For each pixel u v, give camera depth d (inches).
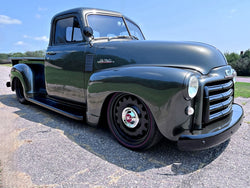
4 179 64.9
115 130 94.0
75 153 83.4
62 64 123.4
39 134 102.9
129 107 86.4
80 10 114.3
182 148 70.8
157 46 92.7
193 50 87.6
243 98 215.3
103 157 80.8
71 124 119.3
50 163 75.1
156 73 74.5
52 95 139.7
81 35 113.4
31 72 154.0
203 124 76.1
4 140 94.9
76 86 116.0
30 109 154.1
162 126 73.9
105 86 88.1
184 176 69.0
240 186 63.7
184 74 69.7
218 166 75.7
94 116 97.0
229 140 99.3
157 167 74.4
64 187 61.8
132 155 83.1
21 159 77.3
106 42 106.0
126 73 81.7
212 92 79.8
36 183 63.4
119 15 130.3
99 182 64.6
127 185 63.4
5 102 179.5
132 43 98.8
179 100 69.7
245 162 78.5
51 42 135.0
